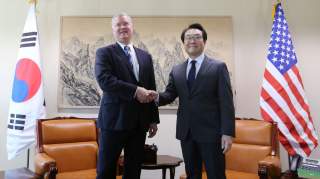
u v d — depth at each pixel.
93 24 3.45
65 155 2.79
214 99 1.98
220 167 1.91
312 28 3.50
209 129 1.93
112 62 1.96
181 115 2.05
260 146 2.82
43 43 3.45
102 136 1.95
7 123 3.28
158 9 3.51
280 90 3.01
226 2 3.53
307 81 3.46
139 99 1.90
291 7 3.52
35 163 2.50
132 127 1.92
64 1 3.49
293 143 2.95
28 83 3.07
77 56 3.42
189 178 2.02
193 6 3.52
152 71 2.18
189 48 2.03
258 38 3.50
